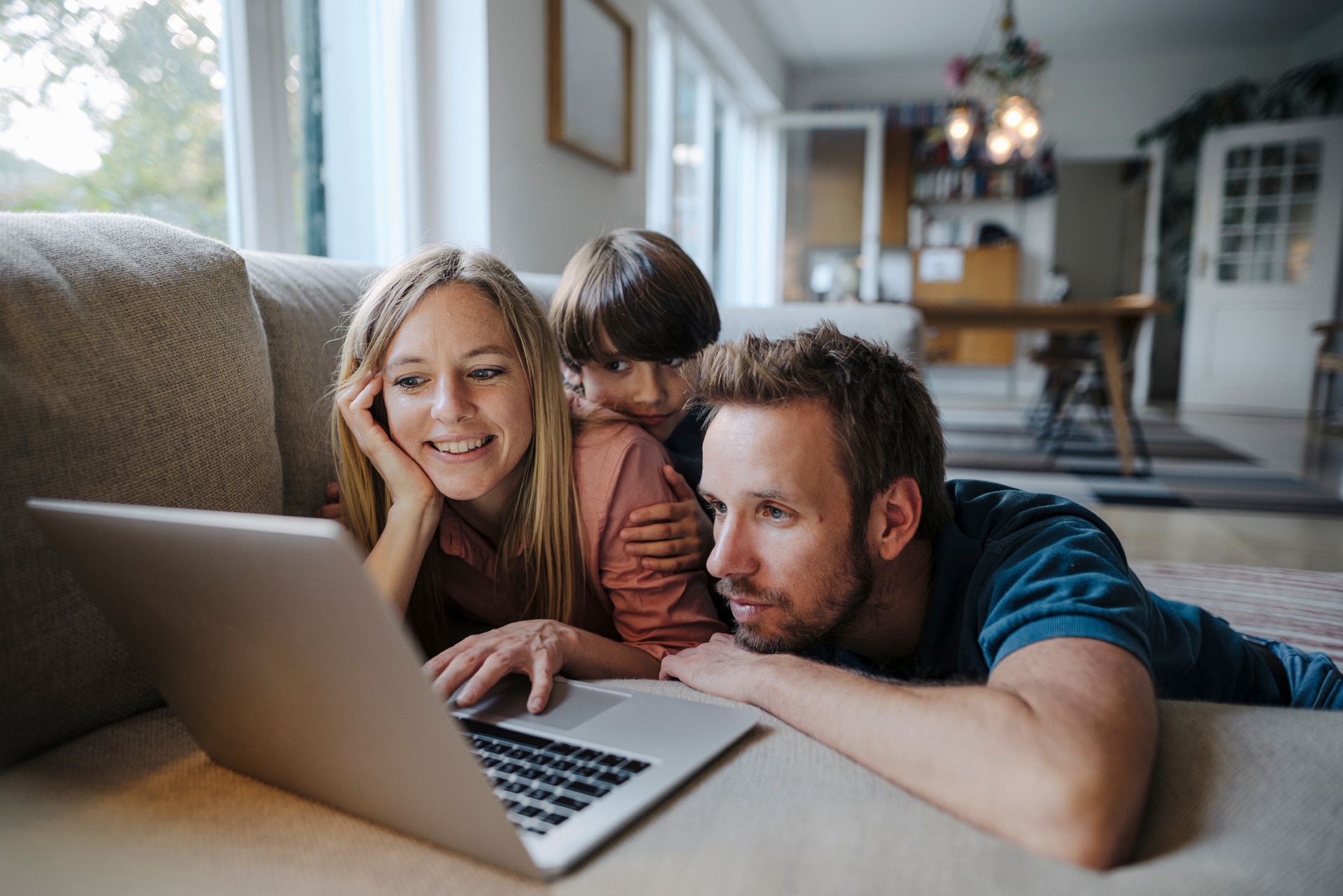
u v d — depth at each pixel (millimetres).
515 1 2543
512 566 972
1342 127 6176
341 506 991
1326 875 436
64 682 682
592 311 1104
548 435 910
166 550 492
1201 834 477
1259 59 6875
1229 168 6598
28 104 1372
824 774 557
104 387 726
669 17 4348
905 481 705
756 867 451
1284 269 6488
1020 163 7352
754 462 665
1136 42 6766
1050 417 4777
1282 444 4762
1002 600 642
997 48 6844
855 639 798
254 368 879
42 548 667
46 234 768
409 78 2359
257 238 1792
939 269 7535
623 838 486
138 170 1565
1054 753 479
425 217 2430
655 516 937
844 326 1790
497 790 539
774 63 6570
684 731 610
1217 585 1938
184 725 644
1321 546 2561
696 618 950
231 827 529
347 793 529
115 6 1502
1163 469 3916
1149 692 535
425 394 848
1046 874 445
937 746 519
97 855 499
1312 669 952
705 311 1152
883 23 6285
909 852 465
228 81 1742
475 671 719
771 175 6695
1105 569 644
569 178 2996
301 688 499
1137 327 4227
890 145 7367
